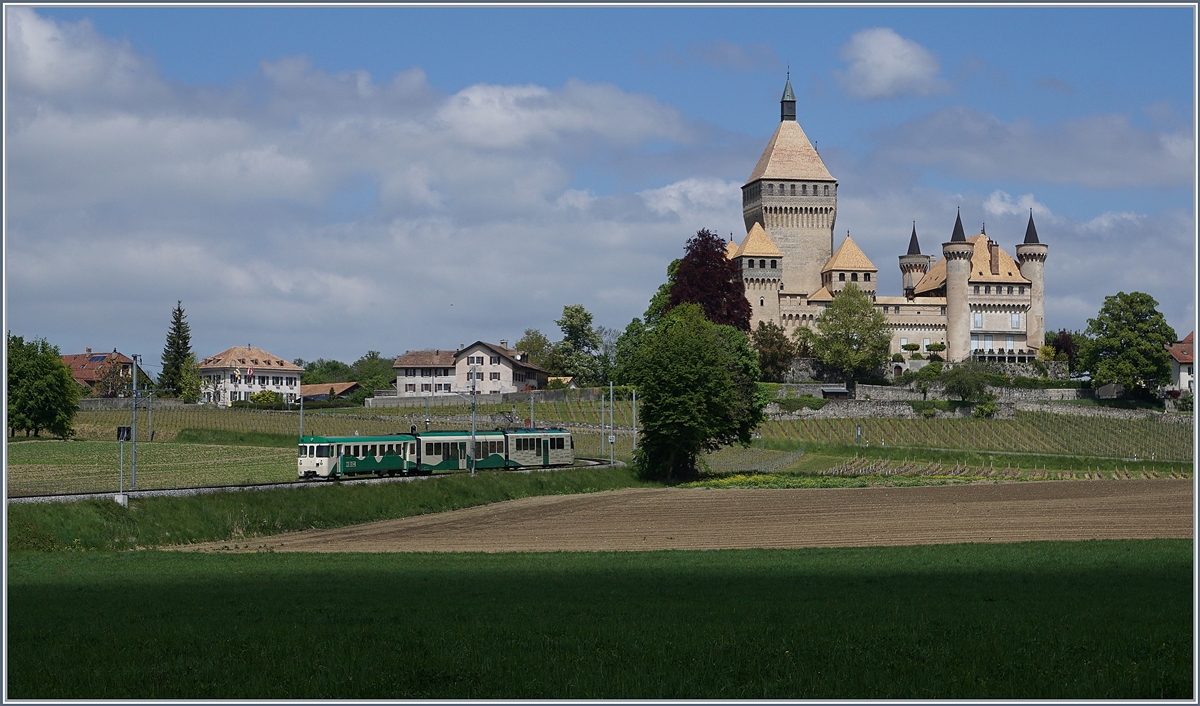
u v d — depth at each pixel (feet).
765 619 103.14
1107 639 90.33
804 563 163.53
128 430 211.61
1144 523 224.33
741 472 372.99
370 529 225.56
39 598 121.49
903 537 206.80
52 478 293.02
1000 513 247.91
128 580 140.87
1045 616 103.55
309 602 117.50
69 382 445.37
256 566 159.33
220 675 79.82
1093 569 150.10
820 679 77.82
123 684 77.30
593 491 310.45
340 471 291.79
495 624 99.60
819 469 395.55
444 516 248.73
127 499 200.23
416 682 77.46
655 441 341.82
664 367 340.18
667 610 109.60
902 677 78.28
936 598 120.06
